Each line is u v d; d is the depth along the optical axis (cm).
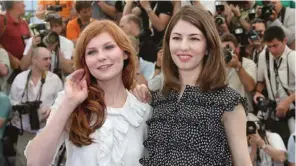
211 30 188
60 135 185
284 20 504
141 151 196
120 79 204
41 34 447
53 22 470
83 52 194
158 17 473
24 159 404
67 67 446
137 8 511
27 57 446
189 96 189
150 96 210
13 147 404
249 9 505
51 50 444
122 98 204
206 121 182
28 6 591
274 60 418
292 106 401
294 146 363
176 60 192
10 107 407
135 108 202
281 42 409
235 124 184
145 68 430
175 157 181
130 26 454
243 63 427
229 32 465
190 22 188
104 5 538
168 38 199
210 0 492
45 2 554
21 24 492
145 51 466
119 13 541
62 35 495
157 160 184
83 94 186
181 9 194
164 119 191
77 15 530
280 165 377
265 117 407
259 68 425
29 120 405
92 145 189
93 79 201
